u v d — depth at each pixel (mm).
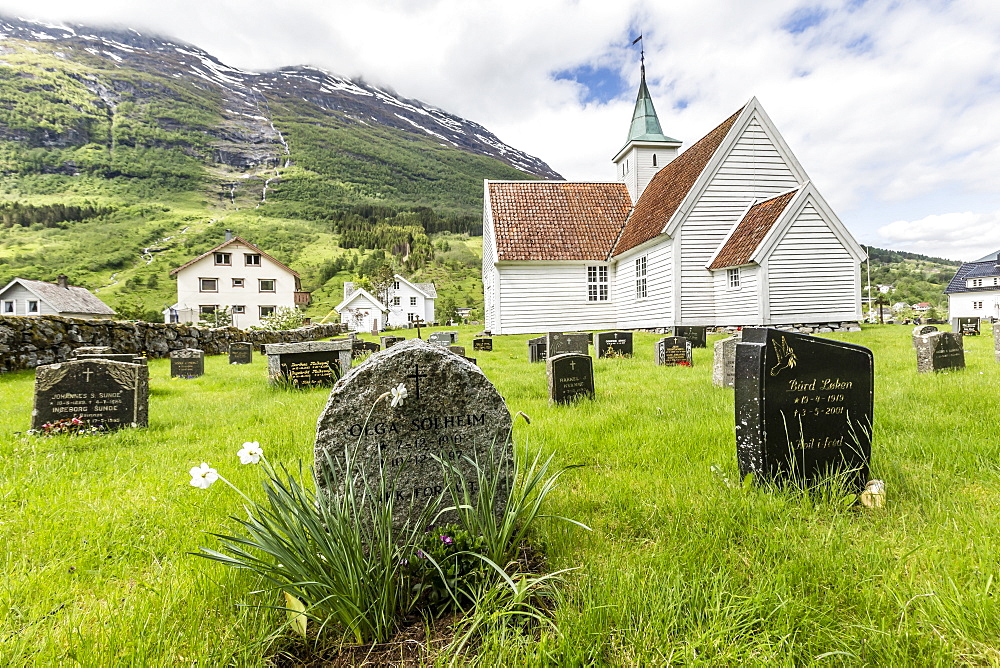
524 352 17625
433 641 2229
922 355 8969
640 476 4145
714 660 1979
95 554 3078
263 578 2529
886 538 2900
